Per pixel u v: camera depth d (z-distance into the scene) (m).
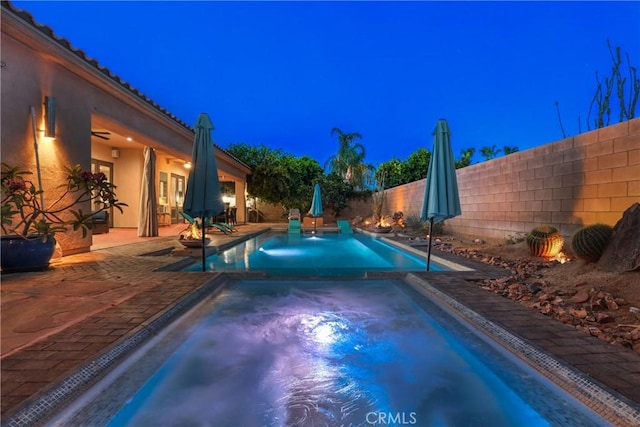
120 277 4.77
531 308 3.58
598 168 5.97
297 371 2.52
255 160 20.94
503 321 3.15
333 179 22.62
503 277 4.98
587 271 4.66
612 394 1.92
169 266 5.61
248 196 21.20
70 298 3.72
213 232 12.86
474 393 2.27
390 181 23.33
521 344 2.64
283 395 2.23
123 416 1.97
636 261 4.09
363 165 23.56
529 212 7.76
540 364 2.38
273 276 5.18
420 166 23.30
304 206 21.78
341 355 2.78
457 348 2.90
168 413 2.03
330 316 3.65
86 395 2.08
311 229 16.11
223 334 3.17
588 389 2.01
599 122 8.29
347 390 2.29
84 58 6.38
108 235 10.41
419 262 7.48
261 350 2.85
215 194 5.80
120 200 12.73
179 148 11.38
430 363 2.66
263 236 13.44
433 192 5.81
